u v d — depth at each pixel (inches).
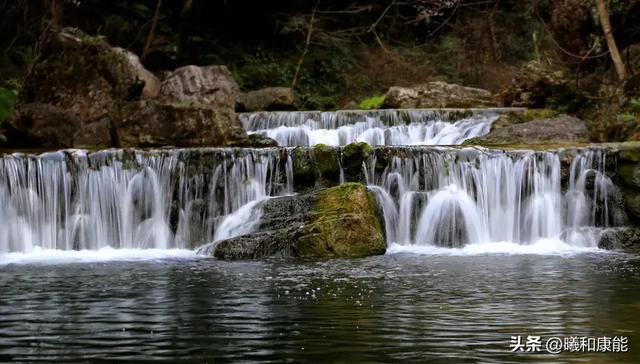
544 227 556.1
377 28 1355.8
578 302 327.3
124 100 754.8
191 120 671.1
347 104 1119.6
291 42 1274.6
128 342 259.9
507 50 1284.4
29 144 706.2
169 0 1184.8
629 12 883.4
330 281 383.6
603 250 517.7
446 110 746.2
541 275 401.7
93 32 1130.0
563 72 893.2
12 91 885.8
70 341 261.9
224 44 1229.1
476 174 561.0
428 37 1362.0
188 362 234.8
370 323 286.8
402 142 729.6
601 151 565.9
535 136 678.5
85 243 545.3
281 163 561.9
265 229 510.0
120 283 381.1
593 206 562.3
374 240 494.3
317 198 513.7
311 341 259.4
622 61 868.6
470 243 544.7
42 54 794.8
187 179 559.5
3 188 540.4
